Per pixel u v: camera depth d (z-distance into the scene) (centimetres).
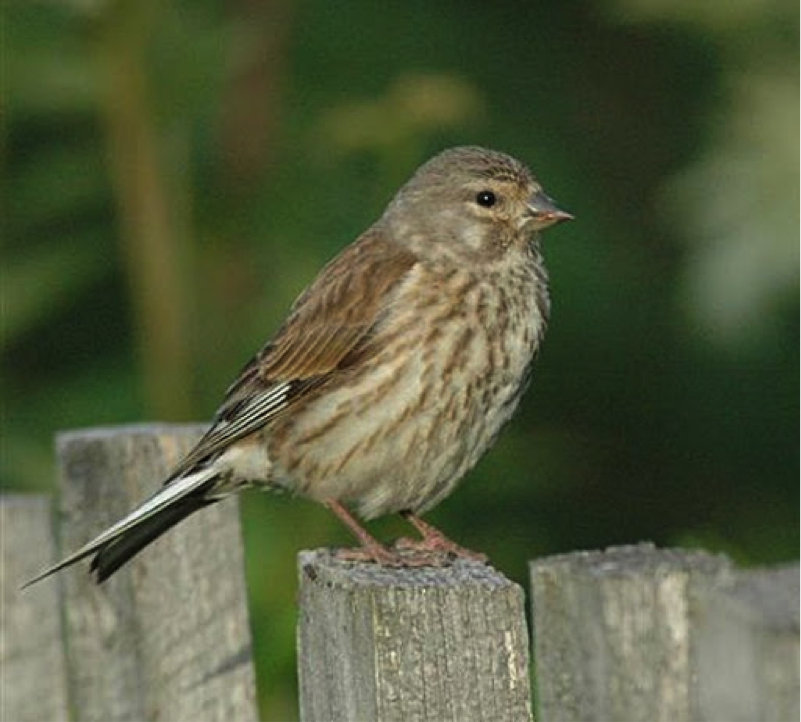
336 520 1155
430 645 634
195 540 797
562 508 1414
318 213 1293
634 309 1414
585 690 666
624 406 1455
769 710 539
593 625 660
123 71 1217
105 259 1252
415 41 1405
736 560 1157
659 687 653
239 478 941
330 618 657
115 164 1227
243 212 1291
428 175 962
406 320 923
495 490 1266
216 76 1240
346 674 646
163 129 1238
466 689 634
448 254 941
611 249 1408
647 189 1441
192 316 1234
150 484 804
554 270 1390
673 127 1455
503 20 1447
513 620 635
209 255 1270
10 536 812
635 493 1463
